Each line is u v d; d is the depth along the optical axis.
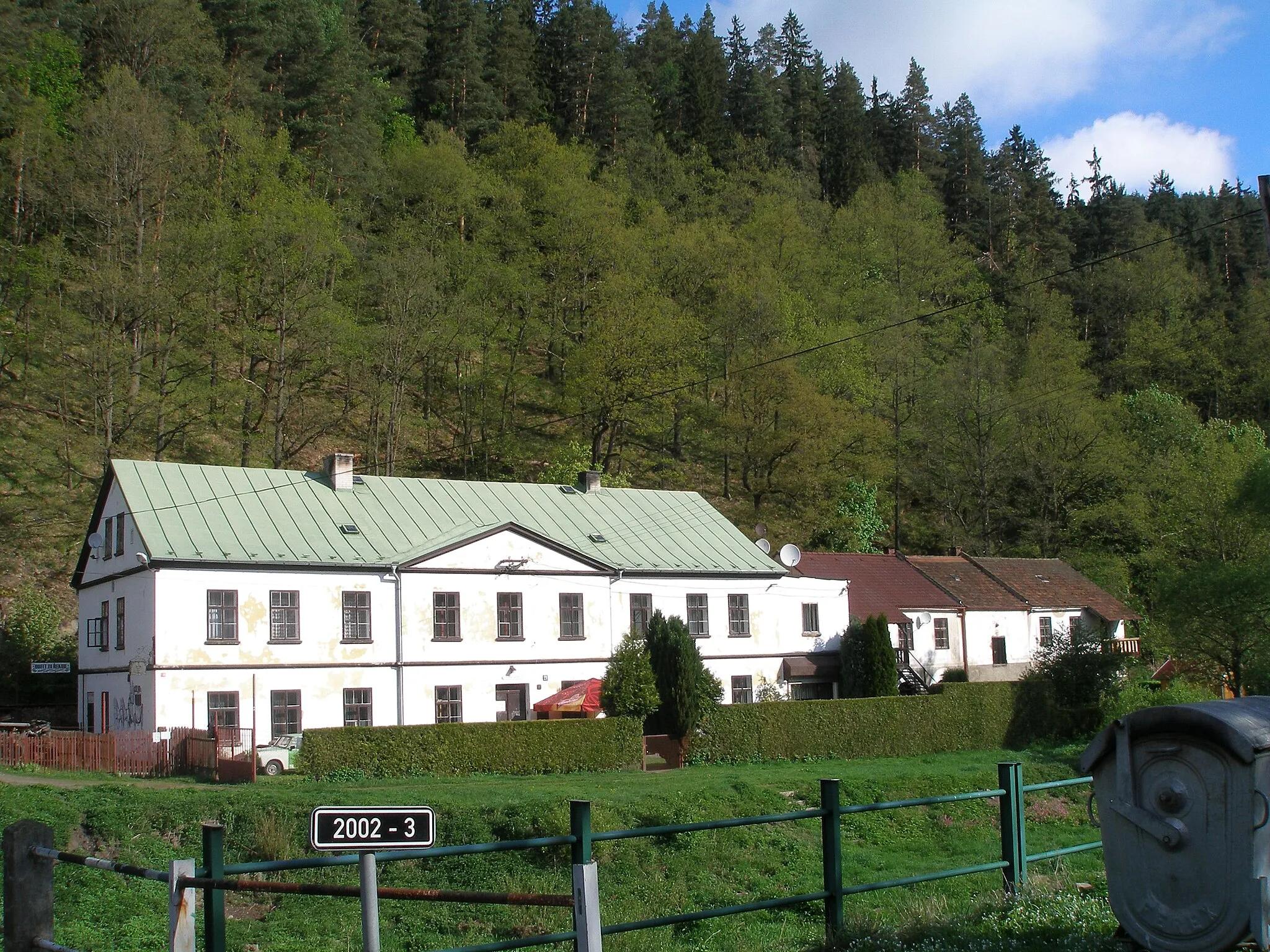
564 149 90.88
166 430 61.72
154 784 30.73
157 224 65.56
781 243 89.94
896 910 14.92
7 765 33.66
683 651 39.53
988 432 79.06
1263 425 89.19
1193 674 50.06
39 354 61.50
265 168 70.00
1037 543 78.00
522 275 80.50
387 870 22.69
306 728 39.28
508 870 23.20
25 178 64.62
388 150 95.00
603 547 48.19
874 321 84.25
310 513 42.94
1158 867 9.23
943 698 44.16
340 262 68.19
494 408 79.00
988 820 30.41
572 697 40.84
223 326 65.06
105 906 19.42
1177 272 101.00
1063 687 48.22
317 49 90.12
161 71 75.69
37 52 72.81
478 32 113.19
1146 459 75.94
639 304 72.25
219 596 38.38
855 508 73.56
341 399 73.75
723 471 80.75
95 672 42.41
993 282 107.19
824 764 39.91
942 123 135.38
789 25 146.25
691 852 25.11
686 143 118.81
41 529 52.97
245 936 19.11
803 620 51.97
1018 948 9.74
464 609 43.00
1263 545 52.06
